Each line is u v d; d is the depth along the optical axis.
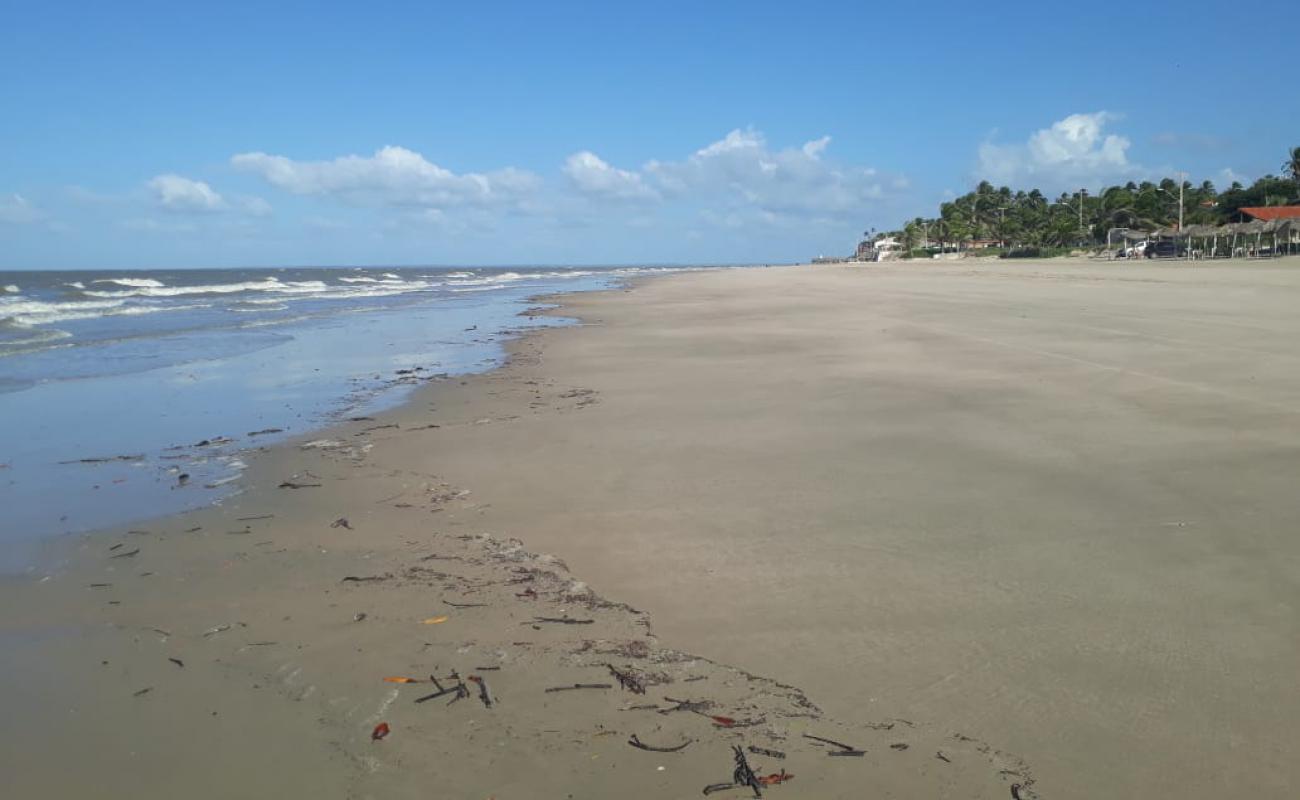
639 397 12.55
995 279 43.25
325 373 15.89
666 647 4.72
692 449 9.14
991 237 131.62
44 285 62.25
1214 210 92.19
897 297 32.41
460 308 35.62
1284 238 60.44
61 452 9.65
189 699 4.26
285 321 28.44
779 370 14.55
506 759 3.72
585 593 5.47
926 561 5.79
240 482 8.30
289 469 8.77
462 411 11.91
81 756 3.80
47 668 4.59
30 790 3.56
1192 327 16.84
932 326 20.11
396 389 13.95
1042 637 4.66
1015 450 8.53
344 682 4.40
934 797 3.43
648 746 3.80
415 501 7.58
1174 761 3.58
